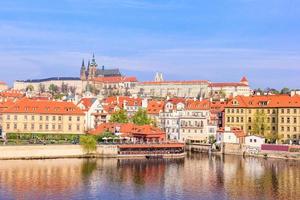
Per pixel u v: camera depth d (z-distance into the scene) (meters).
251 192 157.50
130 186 165.38
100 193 153.75
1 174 180.12
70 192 154.00
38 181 169.38
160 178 181.12
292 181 176.50
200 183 172.25
